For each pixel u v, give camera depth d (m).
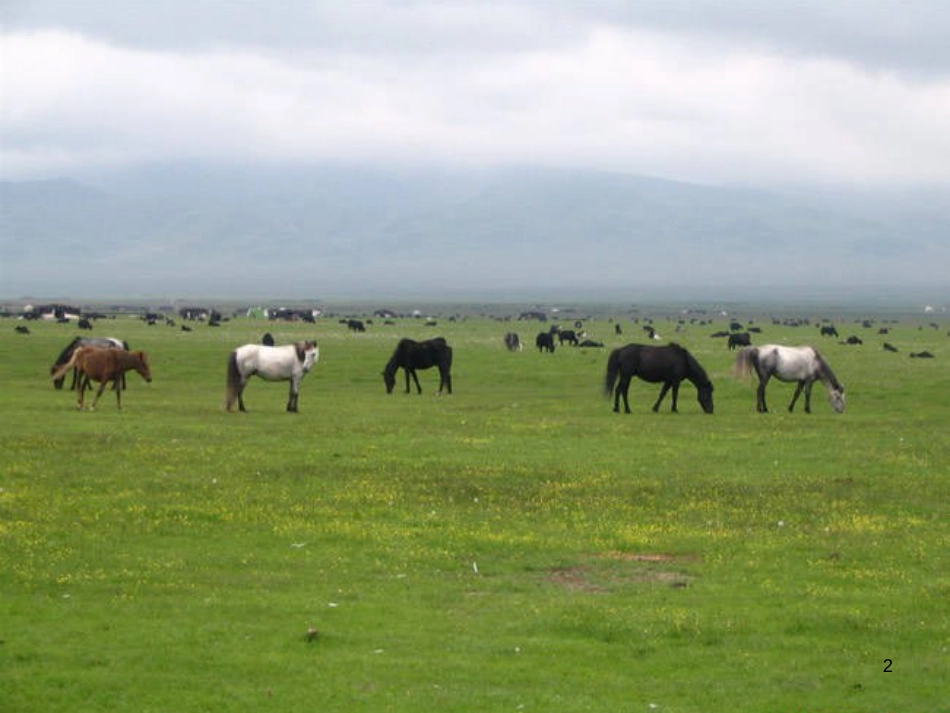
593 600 18.91
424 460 31.78
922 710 14.34
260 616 17.56
